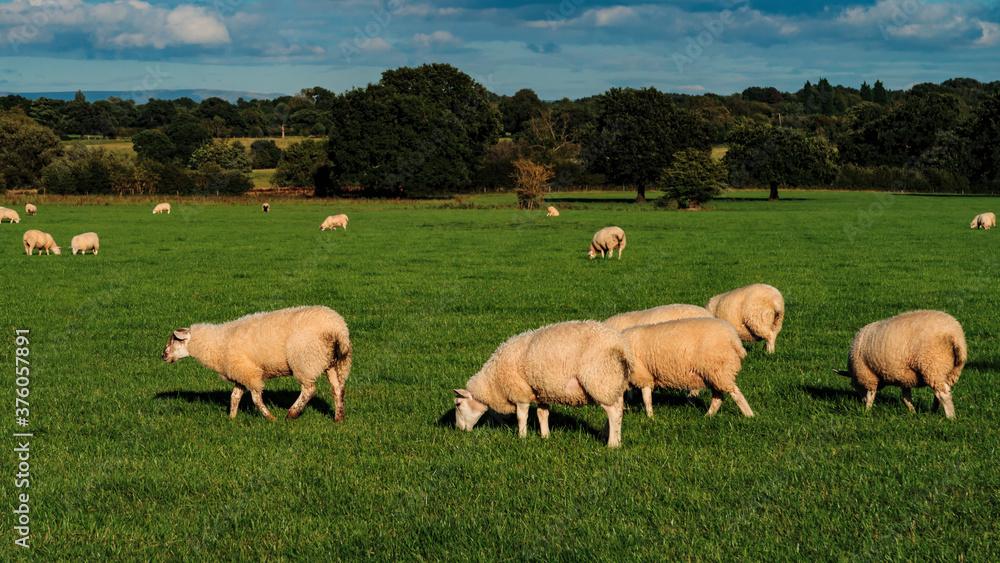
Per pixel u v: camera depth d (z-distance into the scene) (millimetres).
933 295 18734
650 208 73062
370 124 90000
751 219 53156
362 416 9336
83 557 5539
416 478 6992
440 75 100438
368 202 83562
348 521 6051
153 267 27172
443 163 91062
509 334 14953
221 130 144500
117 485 6934
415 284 22453
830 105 153250
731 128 89375
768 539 5527
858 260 27109
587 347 7590
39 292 21000
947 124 99438
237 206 76688
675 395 10211
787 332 14484
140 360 13016
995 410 8672
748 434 8008
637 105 83562
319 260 29453
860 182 103375
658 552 5367
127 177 85312
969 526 5613
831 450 7422
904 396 9023
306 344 8664
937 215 54188
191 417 9328
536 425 8922
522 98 160000
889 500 6129
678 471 6918
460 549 5508
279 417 9320
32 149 95062
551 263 27688
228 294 20703
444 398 10211
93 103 146875
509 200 87875
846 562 5125
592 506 6223
